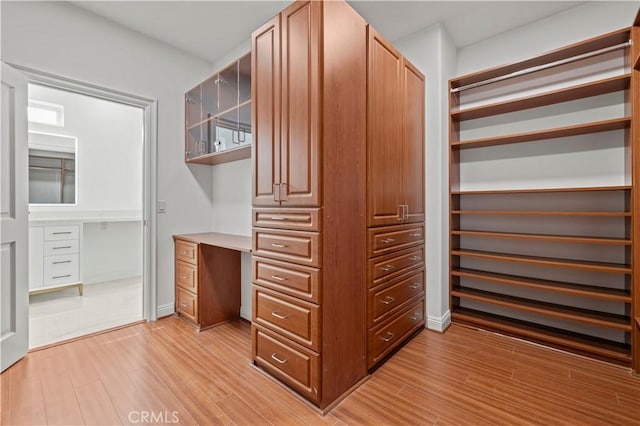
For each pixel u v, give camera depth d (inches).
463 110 104.3
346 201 68.5
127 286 160.9
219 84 110.0
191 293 107.3
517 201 104.0
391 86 84.6
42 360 82.4
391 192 84.8
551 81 97.8
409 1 90.0
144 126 110.7
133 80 106.7
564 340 87.8
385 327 82.6
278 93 70.1
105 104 172.6
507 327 97.5
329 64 63.3
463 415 61.7
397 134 87.6
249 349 89.6
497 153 107.6
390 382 73.3
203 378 74.2
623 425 58.7
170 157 117.1
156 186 112.7
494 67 98.1
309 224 63.9
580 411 62.6
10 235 79.6
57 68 90.4
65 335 98.6
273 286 72.7
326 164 62.7
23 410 62.4
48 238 134.9
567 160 95.0
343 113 67.3
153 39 111.8
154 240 112.1
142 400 66.0
